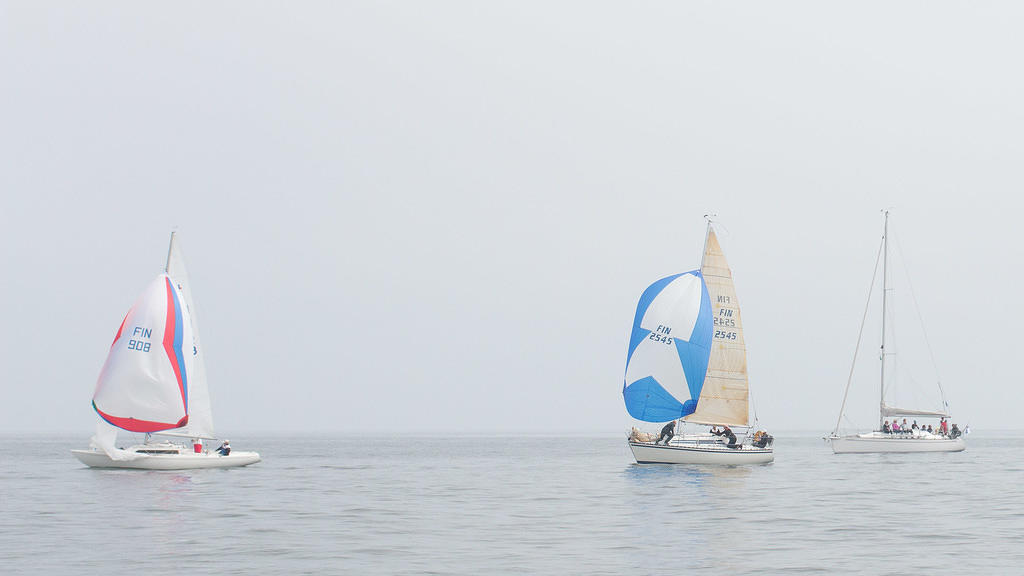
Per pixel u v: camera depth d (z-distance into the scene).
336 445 171.12
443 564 31.05
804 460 92.94
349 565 30.86
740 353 73.06
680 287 70.88
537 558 32.19
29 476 66.69
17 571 29.75
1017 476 69.19
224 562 31.36
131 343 65.88
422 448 148.62
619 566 30.80
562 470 78.69
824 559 32.22
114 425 65.81
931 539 36.75
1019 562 31.78
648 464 73.25
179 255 69.75
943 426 102.56
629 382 71.19
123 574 29.31
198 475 65.69
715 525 40.69
